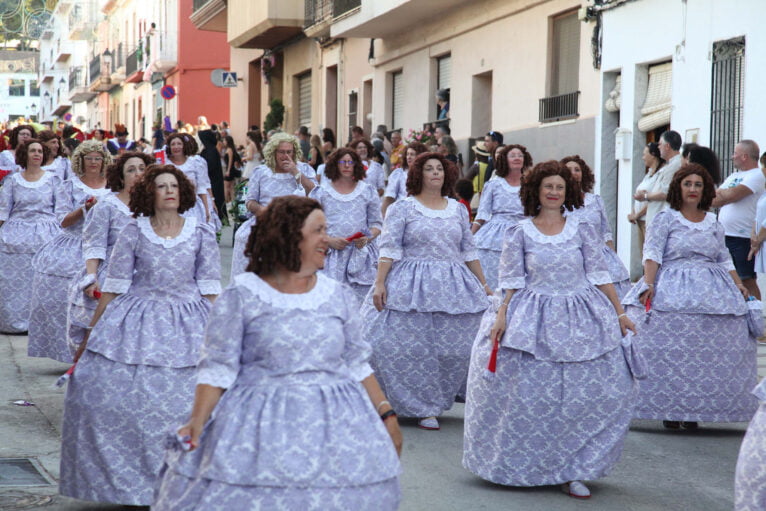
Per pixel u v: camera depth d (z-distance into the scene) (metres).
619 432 6.86
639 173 17.17
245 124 39.94
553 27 19.75
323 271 10.48
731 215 11.77
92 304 7.53
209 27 40.62
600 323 6.88
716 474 7.33
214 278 6.58
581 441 6.77
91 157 11.30
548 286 6.95
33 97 98.56
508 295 6.99
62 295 10.59
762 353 11.46
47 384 9.95
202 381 4.59
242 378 4.66
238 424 4.54
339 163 10.59
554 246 6.98
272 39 34.56
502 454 6.80
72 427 6.20
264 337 4.63
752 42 14.16
